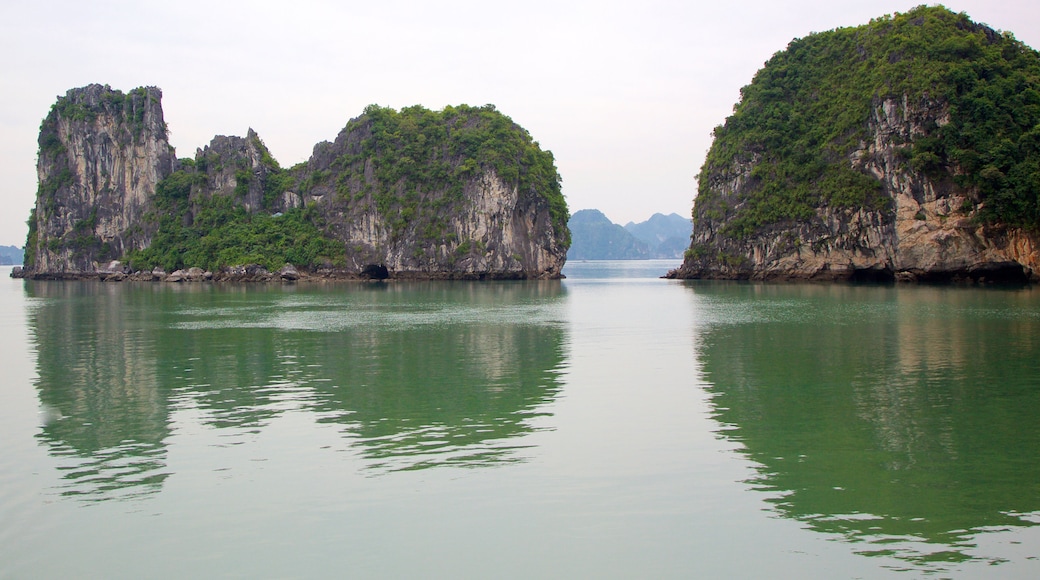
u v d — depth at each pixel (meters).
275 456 19.38
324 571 13.32
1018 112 83.88
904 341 39.25
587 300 75.62
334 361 34.72
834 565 13.34
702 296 78.31
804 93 111.31
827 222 98.19
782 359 34.12
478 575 13.10
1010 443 20.16
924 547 13.98
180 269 138.25
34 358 36.22
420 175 129.88
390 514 15.55
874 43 103.25
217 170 145.00
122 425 22.75
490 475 17.73
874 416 23.14
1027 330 42.62
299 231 137.12
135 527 15.12
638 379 29.56
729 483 17.14
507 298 80.12
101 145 151.75
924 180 86.31
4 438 21.42
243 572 13.33
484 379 29.88
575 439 20.67
